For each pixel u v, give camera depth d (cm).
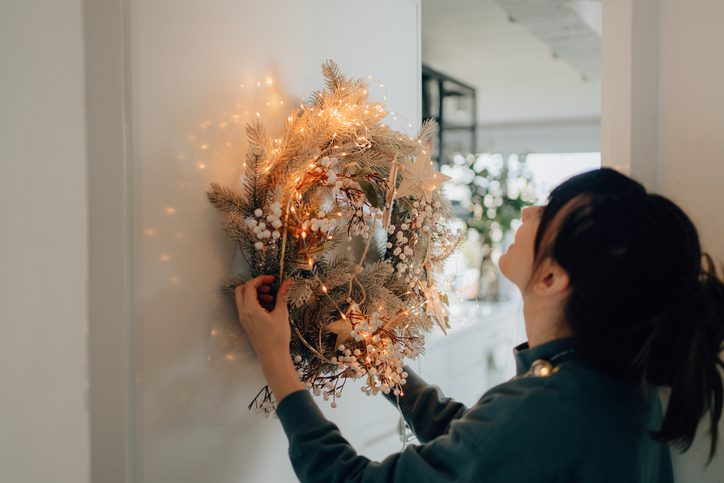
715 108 116
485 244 541
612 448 76
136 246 96
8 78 87
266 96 120
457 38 483
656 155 121
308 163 103
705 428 114
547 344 85
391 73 162
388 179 115
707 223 117
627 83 121
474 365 362
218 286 111
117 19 94
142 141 96
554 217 83
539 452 75
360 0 149
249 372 119
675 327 75
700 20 116
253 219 104
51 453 93
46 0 91
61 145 93
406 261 121
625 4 120
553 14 343
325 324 110
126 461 95
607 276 75
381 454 163
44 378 92
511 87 647
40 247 91
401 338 119
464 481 77
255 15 117
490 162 582
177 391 103
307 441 90
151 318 98
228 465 114
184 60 103
